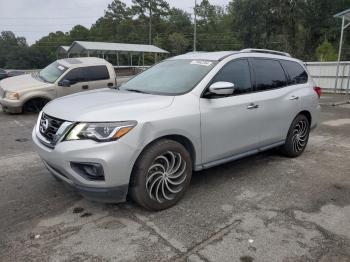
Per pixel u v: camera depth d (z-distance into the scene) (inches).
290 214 159.3
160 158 155.0
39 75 448.1
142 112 149.0
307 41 1748.3
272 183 196.1
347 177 208.5
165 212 158.6
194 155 170.4
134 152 143.8
